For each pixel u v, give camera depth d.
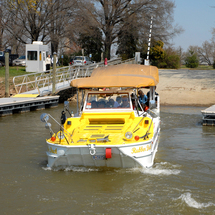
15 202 6.85
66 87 25.23
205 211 6.39
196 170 8.73
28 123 15.99
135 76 9.53
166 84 29.03
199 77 32.16
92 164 8.37
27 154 10.38
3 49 47.09
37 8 40.00
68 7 40.66
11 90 25.42
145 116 8.97
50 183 7.80
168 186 7.56
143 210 6.45
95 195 7.12
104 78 9.41
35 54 33.19
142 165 8.27
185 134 13.49
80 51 49.91
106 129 8.67
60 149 8.16
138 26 43.06
